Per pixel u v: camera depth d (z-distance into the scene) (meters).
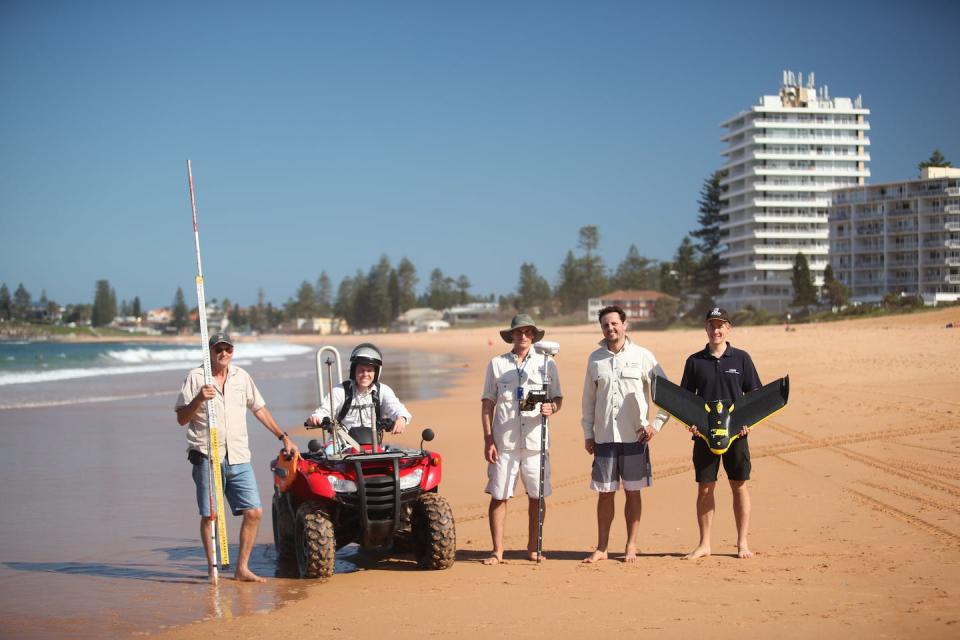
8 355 79.75
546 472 7.68
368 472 7.48
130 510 10.48
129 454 14.98
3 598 6.85
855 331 54.28
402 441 15.93
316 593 6.81
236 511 7.34
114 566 7.95
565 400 22.47
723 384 7.45
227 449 7.22
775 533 8.13
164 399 26.75
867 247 101.50
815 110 121.94
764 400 7.35
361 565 7.83
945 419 13.88
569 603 6.13
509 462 7.66
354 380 8.06
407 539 8.22
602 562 7.39
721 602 5.97
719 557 7.37
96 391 30.61
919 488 9.49
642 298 152.38
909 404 15.77
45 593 7.00
